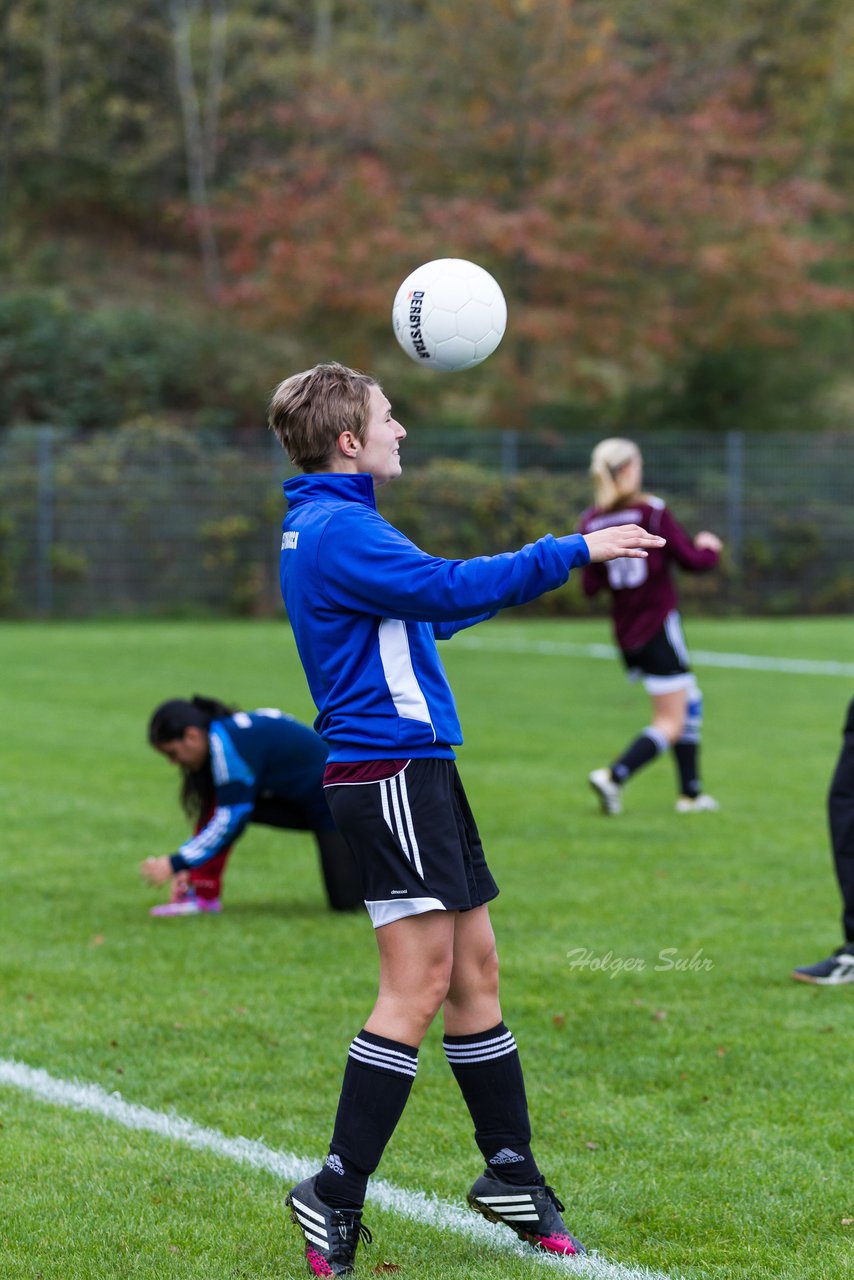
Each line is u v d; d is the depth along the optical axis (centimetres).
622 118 9156
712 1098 1309
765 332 9306
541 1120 1254
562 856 2316
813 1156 1176
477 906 999
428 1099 1314
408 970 955
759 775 3077
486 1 8950
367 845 954
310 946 1823
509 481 7688
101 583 7331
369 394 1009
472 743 3472
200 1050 1430
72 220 11656
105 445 7406
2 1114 1258
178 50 11181
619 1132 1227
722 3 11619
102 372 9225
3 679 4609
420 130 9356
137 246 11700
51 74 11181
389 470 1020
